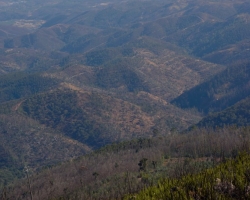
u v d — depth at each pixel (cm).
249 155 2567
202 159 7038
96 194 5794
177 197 2169
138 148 9444
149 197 2280
